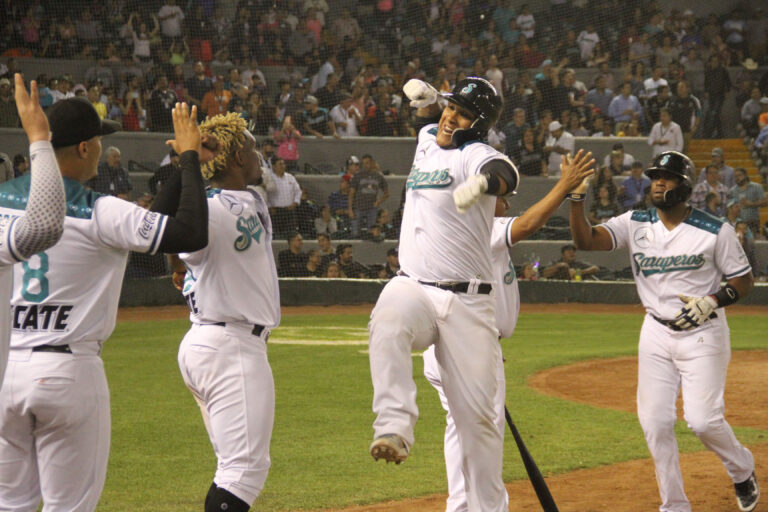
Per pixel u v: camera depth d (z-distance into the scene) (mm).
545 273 44125
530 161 48844
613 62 57656
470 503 9586
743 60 59094
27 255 6938
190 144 8281
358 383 23031
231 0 54812
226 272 9164
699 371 11734
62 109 7906
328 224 44562
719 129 54938
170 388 22094
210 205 9188
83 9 51094
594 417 19172
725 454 12016
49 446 7938
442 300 9141
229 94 48281
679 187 11844
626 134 51750
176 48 52094
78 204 7879
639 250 12281
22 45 49844
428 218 9305
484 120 9266
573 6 58531
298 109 49625
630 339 32344
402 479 14172
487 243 9453
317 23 55125
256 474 9102
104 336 8117
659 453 11922
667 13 59688
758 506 12648
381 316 8930
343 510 12523
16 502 8078
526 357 27797
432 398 21016
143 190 44312
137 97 47469
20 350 7785
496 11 58000
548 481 14094
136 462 15125
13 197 7938
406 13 57375
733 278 11766
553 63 56844
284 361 26578
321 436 17203
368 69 53719
